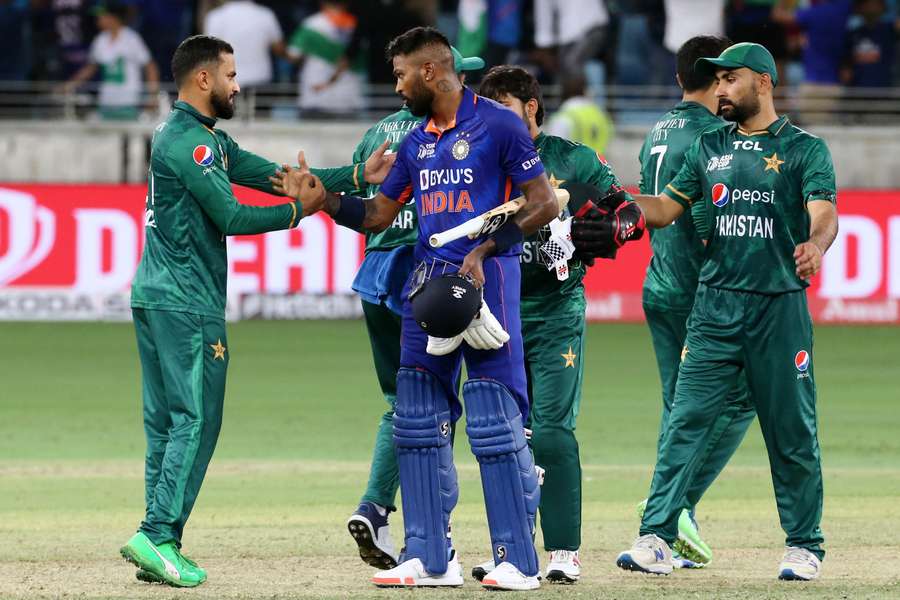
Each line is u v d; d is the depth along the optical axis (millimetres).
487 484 20094
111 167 67438
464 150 19750
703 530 25656
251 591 19922
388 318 22391
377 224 21109
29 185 59188
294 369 49219
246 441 35812
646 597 19500
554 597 19500
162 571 19938
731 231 21516
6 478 30641
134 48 68188
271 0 70812
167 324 20562
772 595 19719
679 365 23922
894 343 56094
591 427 38219
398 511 27547
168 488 20250
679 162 24453
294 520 26234
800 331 21406
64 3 68062
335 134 67375
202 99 20844
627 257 61750
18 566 21828
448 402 20641
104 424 38469
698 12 66938
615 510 27531
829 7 67312
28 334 58125
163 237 20672
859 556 22922
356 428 37906
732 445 23094
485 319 19469
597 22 65875
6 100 68000
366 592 19875
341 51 67812
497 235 19547
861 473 31688
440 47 19781
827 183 21062
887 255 59375
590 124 63844
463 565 22391
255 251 60844
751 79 21469
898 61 69250
